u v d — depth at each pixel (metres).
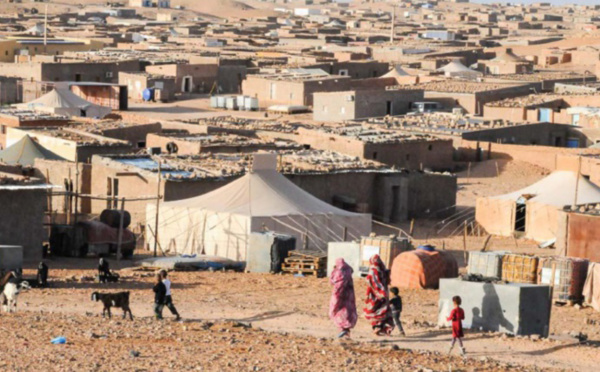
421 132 157.50
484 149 152.50
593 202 108.00
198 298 68.62
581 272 72.38
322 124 163.75
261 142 133.12
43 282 71.19
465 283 58.28
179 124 156.12
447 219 118.31
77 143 121.81
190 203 94.69
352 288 53.50
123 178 105.62
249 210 91.75
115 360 46.75
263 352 49.12
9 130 135.62
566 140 170.88
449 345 53.81
